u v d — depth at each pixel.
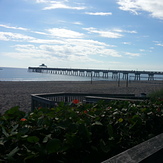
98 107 3.89
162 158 2.28
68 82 48.25
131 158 1.94
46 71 169.75
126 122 3.17
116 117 3.22
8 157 1.79
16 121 2.71
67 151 2.18
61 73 153.62
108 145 2.53
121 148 2.70
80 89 29.39
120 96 10.28
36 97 8.44
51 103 7.36
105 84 42.50
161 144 2.37
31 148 2.04
